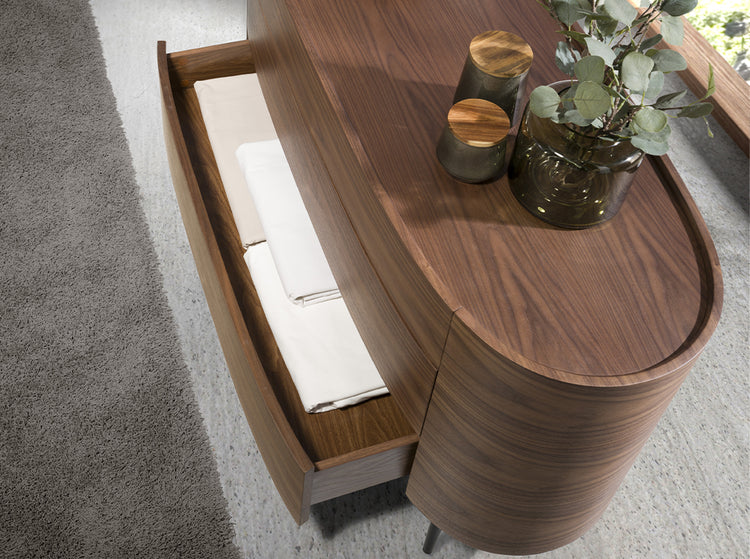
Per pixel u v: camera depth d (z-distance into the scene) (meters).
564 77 1.06
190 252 1.58
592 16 0.79
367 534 1.29
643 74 0.73
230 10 2.05
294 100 1.16
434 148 0.96
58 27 1.93
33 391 1.37
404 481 1.35
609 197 0.87
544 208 0.89
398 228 0.86
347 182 0.98
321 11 1.09
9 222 1.57
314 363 1.14
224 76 1.53
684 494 1.38
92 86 1.82
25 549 1.21
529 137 0.86
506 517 0.99
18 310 1.46
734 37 1.91
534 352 0.80
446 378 0.88
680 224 0.93
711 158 1.86
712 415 1.48
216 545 1.24
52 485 1.27
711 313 0.84
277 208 1.27
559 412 0.81
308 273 1.20
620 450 0.91
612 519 1.34
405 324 0.93
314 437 1.11
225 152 1.40
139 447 1.33
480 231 0.89
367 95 1.00
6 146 1.69
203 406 1.39
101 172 1.67
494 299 0.83
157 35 1.96
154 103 1.82
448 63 1.06
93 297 1.49
